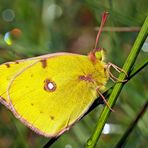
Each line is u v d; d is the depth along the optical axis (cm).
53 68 18
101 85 18
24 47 22
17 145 21
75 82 18
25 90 17
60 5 27
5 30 26
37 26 26
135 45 16
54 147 22
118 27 22
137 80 22
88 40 27
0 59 21
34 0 26
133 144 21
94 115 22
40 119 17
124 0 24
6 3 27
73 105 18
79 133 22
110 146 21
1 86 17
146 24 15
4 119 23
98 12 24
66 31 27
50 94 18
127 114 22
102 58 18
